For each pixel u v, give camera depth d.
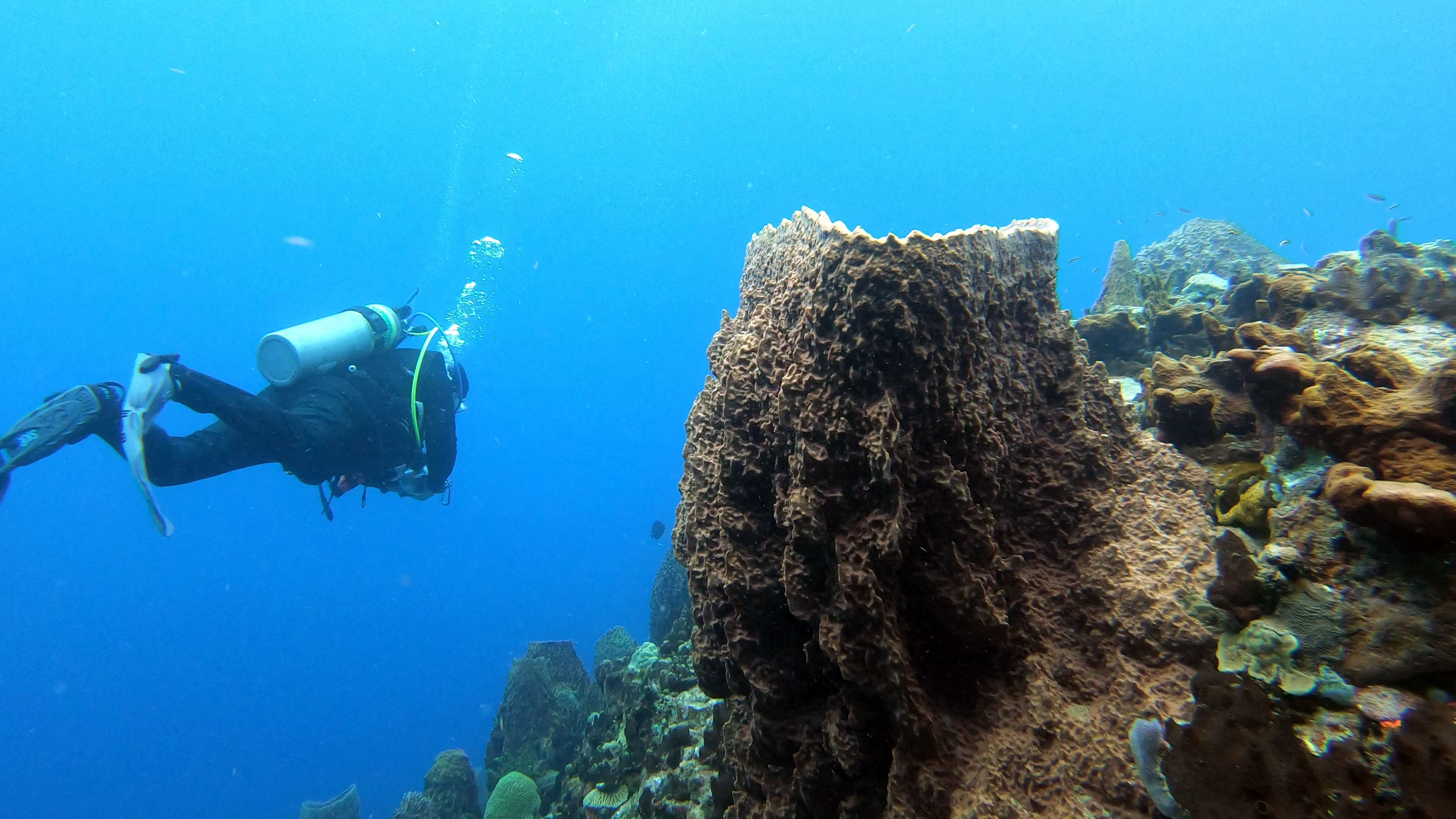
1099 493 2.64
